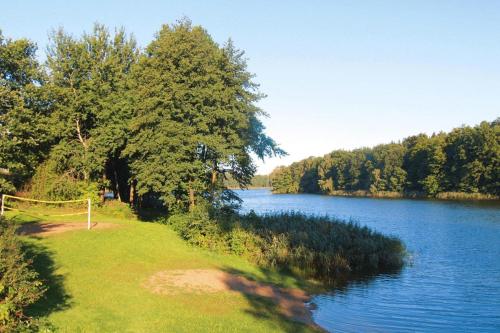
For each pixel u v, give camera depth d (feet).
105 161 129.70
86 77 130.21
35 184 125.29
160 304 46.19
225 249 82.89
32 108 127.95
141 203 153.69
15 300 31.71
